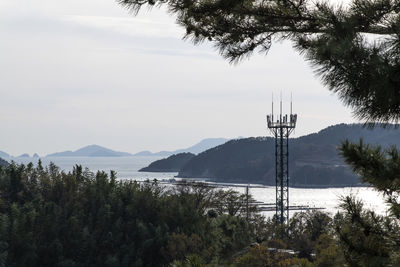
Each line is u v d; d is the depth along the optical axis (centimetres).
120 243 9925
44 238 9594
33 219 9431
